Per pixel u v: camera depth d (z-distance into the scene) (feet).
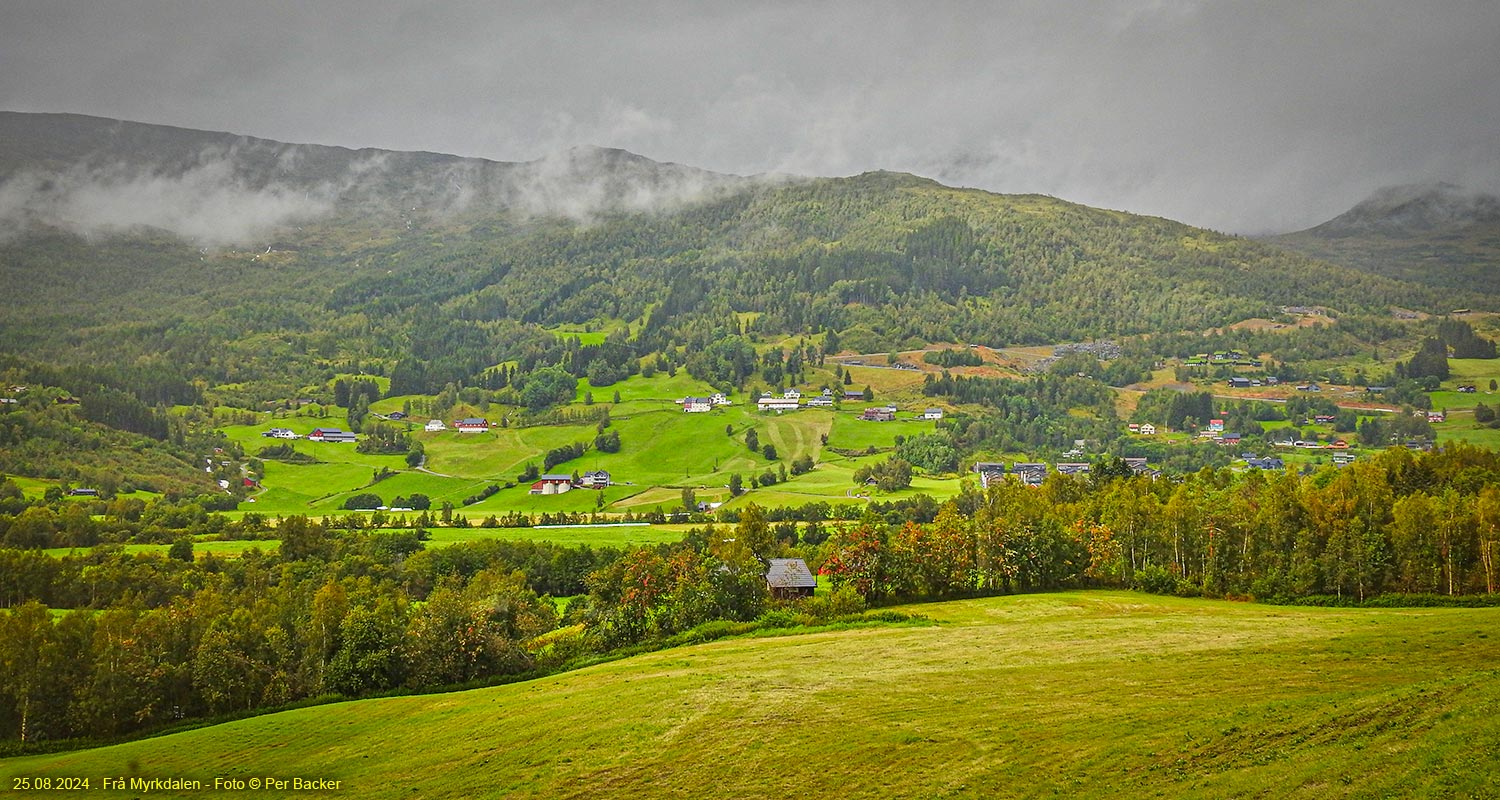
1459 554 345.31
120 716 305.12
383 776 200.64
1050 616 328.70
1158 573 392.27
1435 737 127.34
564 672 310.24
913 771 157.17
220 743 252.21
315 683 325.83
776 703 208.44
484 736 215.51
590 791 170.81
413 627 331.98
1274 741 142.61
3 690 298.56
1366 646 212.43
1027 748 159.84
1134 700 182.60
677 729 197.26
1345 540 357.61
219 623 336.08
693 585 350.64
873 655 258.57
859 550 381.19
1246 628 269.44
